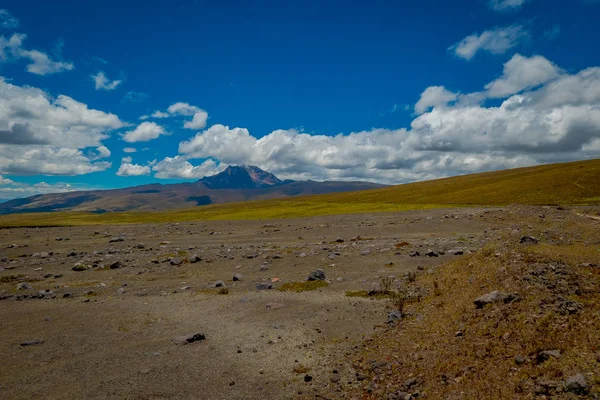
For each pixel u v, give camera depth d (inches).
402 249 1327.5
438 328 564.4
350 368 504.7
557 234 1044.5
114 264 1314.0
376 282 938.1
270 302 838.5
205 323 717.3
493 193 3954.2
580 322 445.4
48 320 755.4
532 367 387.2
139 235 2305.6
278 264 1252.5
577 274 592.7
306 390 458.6
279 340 619.8
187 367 529.7
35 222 3779.5
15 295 954.1
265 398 445.1
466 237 1536.7
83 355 576.7
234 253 1503.4
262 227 2437.3
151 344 617.9
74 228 2866.6
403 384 436.8
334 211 3331.7
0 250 1797.5
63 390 470.6
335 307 777.6
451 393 390.0
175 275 1171.3
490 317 527.2
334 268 1135.0
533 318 480.7
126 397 450.9
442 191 4982.8
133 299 908.0
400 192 5654.5
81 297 938.7
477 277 719.1
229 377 498.3
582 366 360.2
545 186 3897.6
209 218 3491.6
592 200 2920.8
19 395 459.8
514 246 847.7
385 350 540.4
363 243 1552.7
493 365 416.8
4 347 615.2
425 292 789.9
